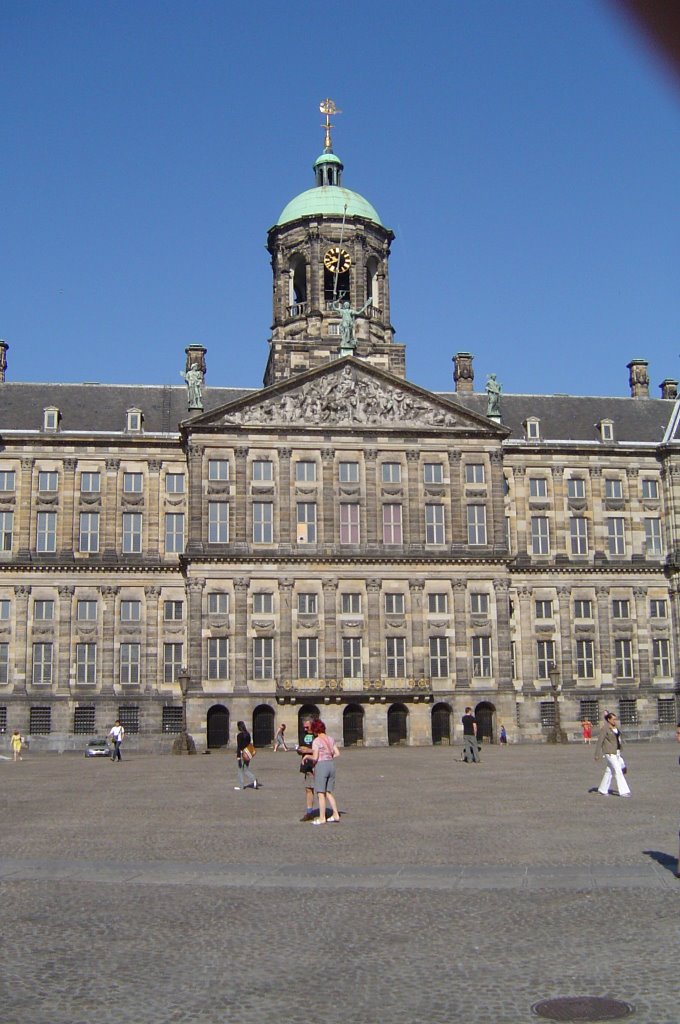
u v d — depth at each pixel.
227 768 56.53
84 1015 12.61
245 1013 12.67
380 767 54.19
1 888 19.91
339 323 90.00
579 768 51.16
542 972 14.12
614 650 87.12
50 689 80.56
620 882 19.91
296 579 80.69
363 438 83.00
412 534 82.31
